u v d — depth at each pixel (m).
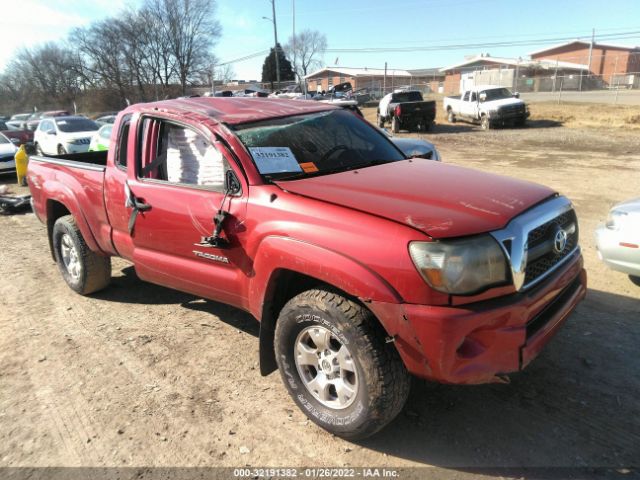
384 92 50.94
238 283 3.39
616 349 3.80
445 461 2.81
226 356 4.00
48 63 71.25
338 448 2.95
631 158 13.09
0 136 15.12
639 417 3.07
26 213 9.71
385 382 2.68
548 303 2.94
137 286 5.52
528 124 23.52
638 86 47.34
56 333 4.48
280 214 3.02
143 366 3.89
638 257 4.37
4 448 3.07
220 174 3.50
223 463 2.87
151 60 62.16
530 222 2.80
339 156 3.80
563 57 75.88
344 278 2.66
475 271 2.53
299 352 3.07
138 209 3.93
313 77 83.69
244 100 4.36
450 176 3.44
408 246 2.54
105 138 12.95
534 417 3.12
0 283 5.78
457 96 27.56
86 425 3.24
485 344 2.59
